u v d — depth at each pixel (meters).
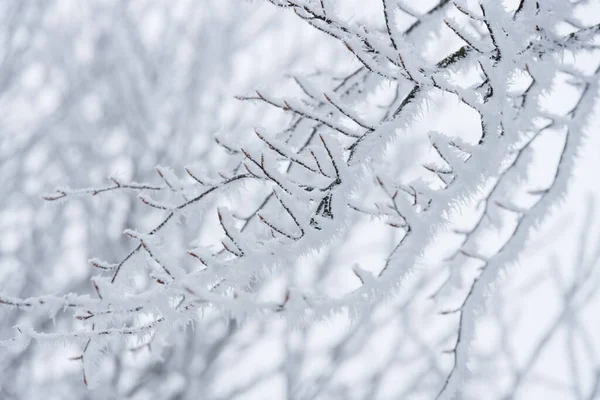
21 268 3.99
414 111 1.94
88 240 4.00
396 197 1.88
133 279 1.99
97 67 4.48
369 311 1.89
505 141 1.92
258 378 3.96
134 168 4.14
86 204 4.03
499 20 1.93
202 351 3.85
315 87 1.98
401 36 1.93
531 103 1.93
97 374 1.99
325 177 1.95
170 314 1.91
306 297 1.86
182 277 1.91
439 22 2.07
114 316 1.92
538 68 1.93
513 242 1.93
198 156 4.16
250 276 1.90
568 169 1.93
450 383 1.94
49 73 4.52
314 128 2.08
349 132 1.95
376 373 3.98
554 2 1.95
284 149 1.92
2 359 3.70
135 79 4.44
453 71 1.99
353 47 1.93
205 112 4.35
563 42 1.95
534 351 3.98
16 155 4.28
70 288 3.91
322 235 1.91
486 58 1.92
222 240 1.91
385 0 1.92
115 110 4.34
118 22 4.64
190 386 3.75
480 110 1.92
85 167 4.18
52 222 4.09
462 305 1.94
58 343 1.94
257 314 1.86
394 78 1.94
